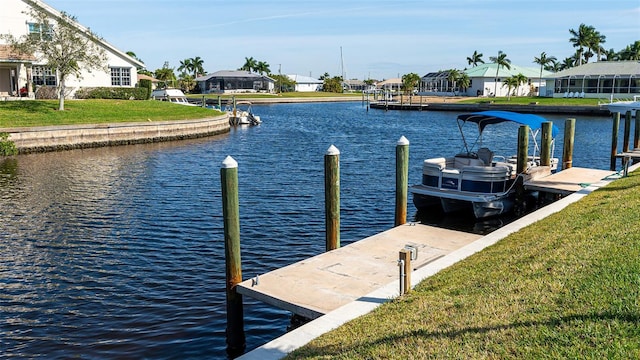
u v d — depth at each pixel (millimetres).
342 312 7922
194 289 11734
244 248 14477
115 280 12219
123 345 9328
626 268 7324
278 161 29922
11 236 15367
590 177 19547
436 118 68875
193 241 15062
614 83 77938
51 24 40750
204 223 16875
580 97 79938
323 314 8219
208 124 44656
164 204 19297
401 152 14383
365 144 38969
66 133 34438
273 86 138000
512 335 6004
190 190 21781
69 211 18172
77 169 26766
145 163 28953
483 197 17062
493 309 6836
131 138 38062
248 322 10281
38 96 47312
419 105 86125
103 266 13102
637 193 13516
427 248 11789
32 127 32844
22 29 44312
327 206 11828
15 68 44625
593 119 60531
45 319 10312
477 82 108188
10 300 11141
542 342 5730
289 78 164125
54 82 48594
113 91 51094
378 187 22828
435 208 18578
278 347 6957
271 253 14109
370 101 108938
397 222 14750
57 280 12211
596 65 82500
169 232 15898
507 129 53406
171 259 13609
